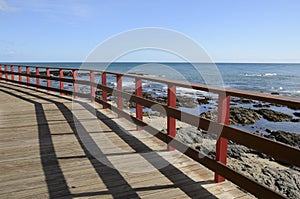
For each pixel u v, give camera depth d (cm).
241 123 707
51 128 409
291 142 532
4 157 283
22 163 266
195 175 238
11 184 220
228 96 200
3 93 837
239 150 417
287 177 317
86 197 199
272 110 852
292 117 773
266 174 326
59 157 284
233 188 212
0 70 1181
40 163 266
